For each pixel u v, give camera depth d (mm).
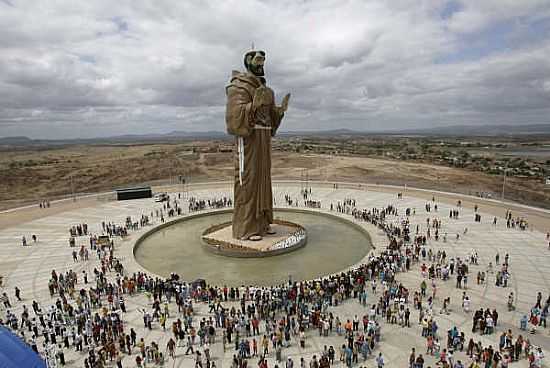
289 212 66312
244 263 42594
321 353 25266
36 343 26703
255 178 46375
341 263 42344
